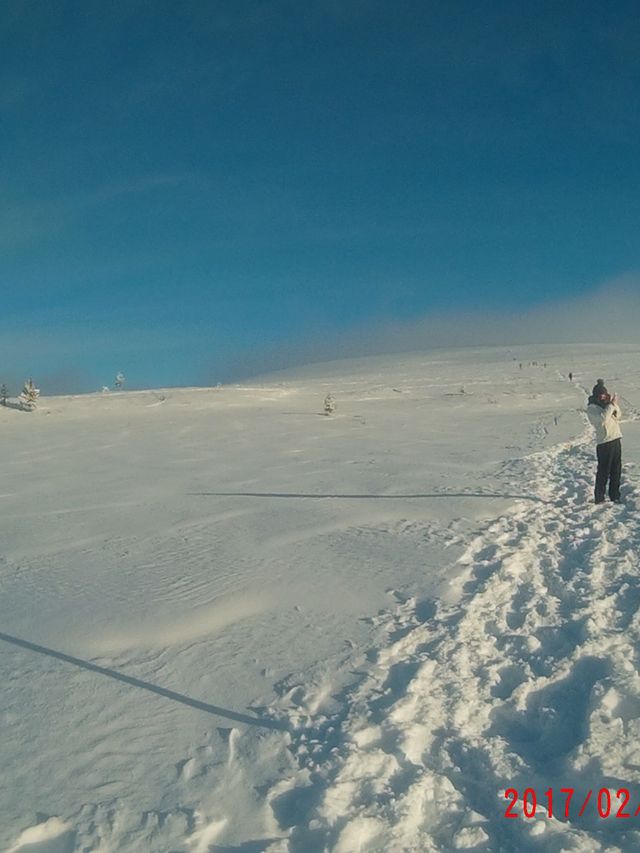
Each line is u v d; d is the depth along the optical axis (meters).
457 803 3.64
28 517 11.17
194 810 3.48
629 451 16.61
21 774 3.77
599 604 6.32
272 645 5.48
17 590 7.08
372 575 7.26
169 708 4.49
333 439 21.92
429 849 3.29
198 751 4.01
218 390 42.97
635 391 44.22
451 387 51.53
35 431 25.48
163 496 12.55
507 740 4.27
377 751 3.98
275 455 18.31
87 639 5.63
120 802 3.54
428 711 4.46
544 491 11.98
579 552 8.24
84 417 29.69
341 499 11.59
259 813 3.48
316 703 4.56
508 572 7.27
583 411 30.86
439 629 5.78
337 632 5.73
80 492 13.48
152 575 7.38
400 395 45.06
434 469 14.88
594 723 4.29
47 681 4.88
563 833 3.33
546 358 85.56
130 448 20.75
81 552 8.59
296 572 7.37
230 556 8.10
